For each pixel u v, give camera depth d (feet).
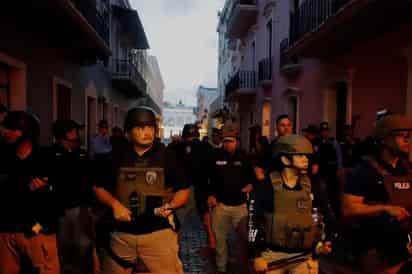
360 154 19.44
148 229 9.16
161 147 9.61
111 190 9.30
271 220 8.82
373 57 24.52
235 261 16.52
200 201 16.87
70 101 32.83
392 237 9.07
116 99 60.95
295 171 8.80
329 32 24.43
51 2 20.01
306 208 8.78
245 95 59.31
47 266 9.80
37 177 9.53
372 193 9.12
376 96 24.13
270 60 47.78
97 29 35.32
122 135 30.53
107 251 9.52
